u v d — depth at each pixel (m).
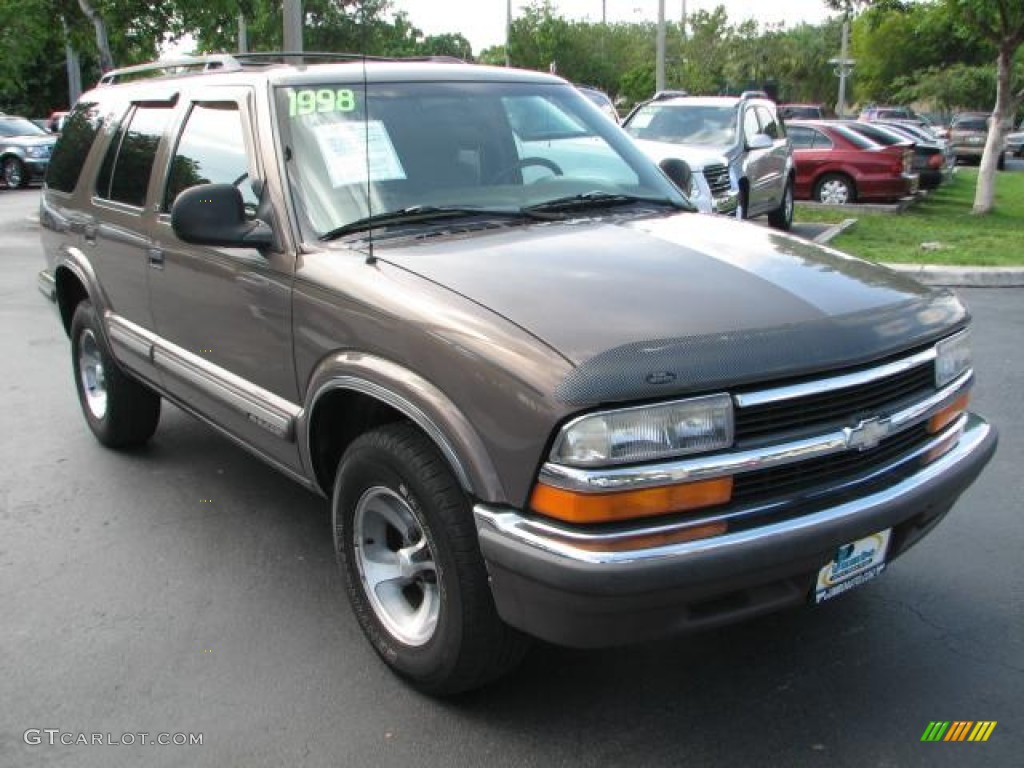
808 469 2.73
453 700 3.18
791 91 50.66
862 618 3.64
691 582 2.52
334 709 3.15
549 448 2.51
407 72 4.05
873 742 2.94
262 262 3.56
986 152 16.81
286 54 4.36
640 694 3.20
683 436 2.52
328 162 3.60
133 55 18.19
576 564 2.46
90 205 5.07
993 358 7.21
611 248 3.27
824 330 2.75
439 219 3.56
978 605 3.73
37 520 4.59
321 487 3.58
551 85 4.43
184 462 5.33
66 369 7.20
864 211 16.44
